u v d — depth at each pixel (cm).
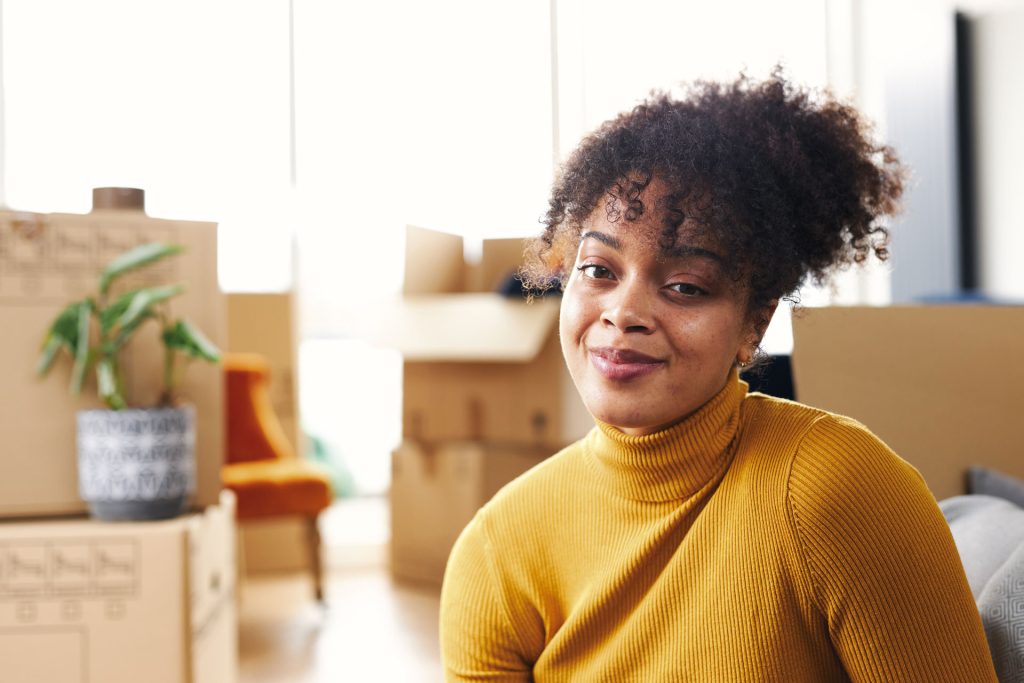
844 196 83
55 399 182
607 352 76
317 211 431
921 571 70
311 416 512
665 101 82
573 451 88
